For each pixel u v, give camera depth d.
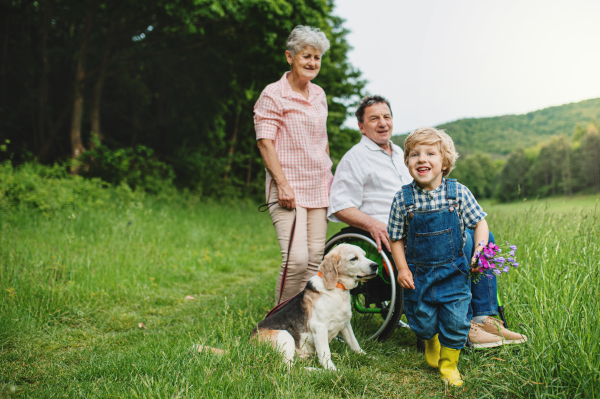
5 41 14.47
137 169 12.49
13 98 15.00
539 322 2.20
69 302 3.73
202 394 1.94
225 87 15.64
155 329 3.38
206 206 11.95
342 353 2.69
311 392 2.04
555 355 2.01
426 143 2.20
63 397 2.06
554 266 2.92
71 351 2.83
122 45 13.75
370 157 3.32
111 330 3.39
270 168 3.15
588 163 32.41
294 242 3.14
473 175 46.84
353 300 3.30
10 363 2.58
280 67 14.10
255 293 4.50
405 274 2.28
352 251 2.61
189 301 4.30
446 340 2.23
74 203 8.08
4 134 14.48
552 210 4.27
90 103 15.43
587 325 1.99
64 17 14.48
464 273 2.22
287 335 2.54
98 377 2.35
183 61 15.16
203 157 15.29
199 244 7.32
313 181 3.27
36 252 4.84
